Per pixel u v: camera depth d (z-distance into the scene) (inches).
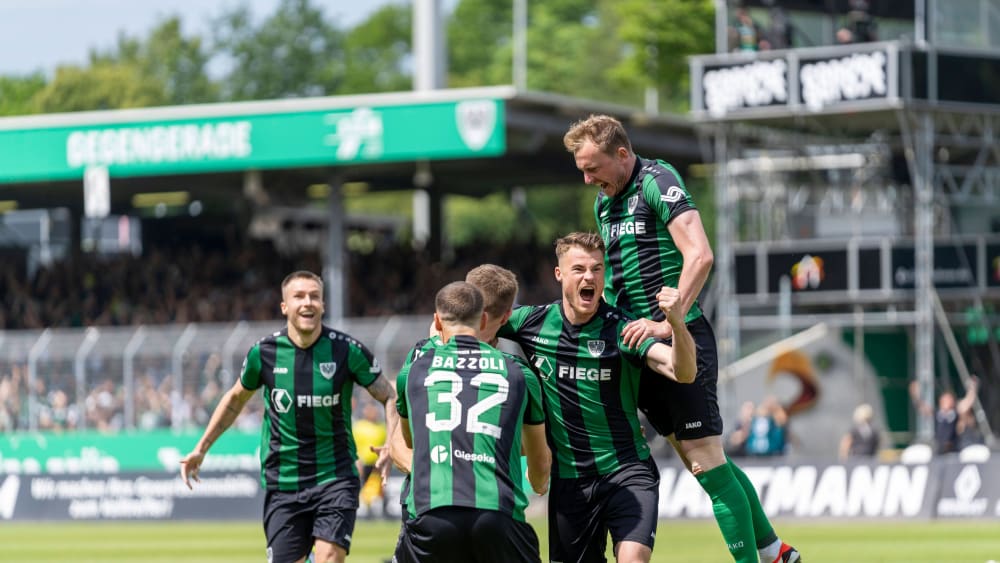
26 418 1600.6
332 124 1653.5
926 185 1509.6
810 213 1809.8
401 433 489.7
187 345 1566.2
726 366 1595.7
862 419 1374.3
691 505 1227.2
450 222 3567.9
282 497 577.9
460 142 1604.3
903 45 1470.2
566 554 497.7
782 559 516.1
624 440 491.5
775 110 1533.0
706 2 2370.8
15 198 2095.2
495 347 502.6
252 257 1940.2
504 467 448.1
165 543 1115.9
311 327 569.0
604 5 3703.3
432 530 445.1
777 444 1386.6
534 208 3619.6
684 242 471.2
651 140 1758.1
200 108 1697.8
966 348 1583.4
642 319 466.3
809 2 1594.5
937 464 1186.6
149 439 1549.0
